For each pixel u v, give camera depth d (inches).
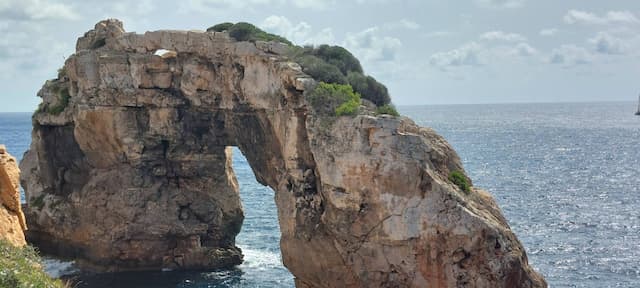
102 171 2910.9
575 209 4180.6
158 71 2770.7
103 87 2787.9
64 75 3053.6
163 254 2854.3
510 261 1905.8
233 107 2642.7
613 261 2930.6
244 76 2541.8
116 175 2864.2
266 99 2455.7
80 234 2883.9
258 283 2564.0
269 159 2605.8
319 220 2176.4
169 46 2709.2
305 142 2251.5
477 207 2005.4
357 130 2037.4
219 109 2728.8
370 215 2037.4
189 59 2714.1
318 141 2112.5
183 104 2807.6
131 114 2815.0
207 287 2524.6
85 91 2822.3
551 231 3533.5
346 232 2081.7
